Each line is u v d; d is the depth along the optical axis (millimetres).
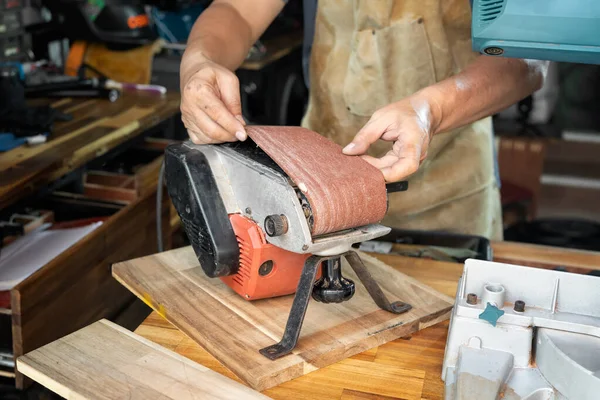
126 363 1108
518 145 3658
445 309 1288
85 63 2906
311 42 1841
